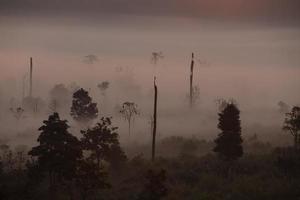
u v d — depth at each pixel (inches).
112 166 3240.7
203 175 3186.5
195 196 2837.1
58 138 2605.8
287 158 3316.9
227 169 3282.5
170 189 2947.8
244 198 2795.3
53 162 2593.5
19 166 3479.3
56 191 2854.3
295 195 2829.7
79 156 2630.4
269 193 2854.3
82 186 2637.8
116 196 2896.2
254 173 3235.7
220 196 2844.5
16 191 2896.2
